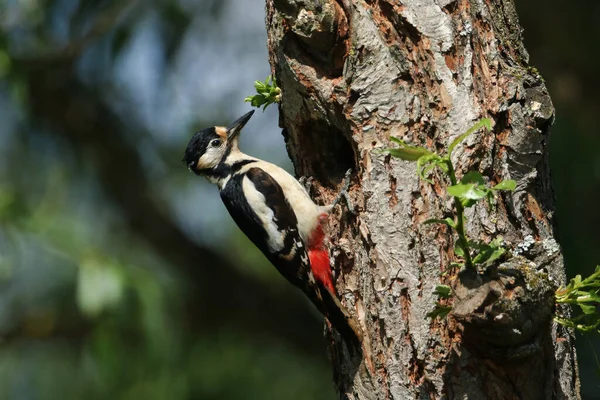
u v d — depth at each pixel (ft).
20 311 47.24
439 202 22.00
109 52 44.93
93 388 45.50
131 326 42.50
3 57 41.86
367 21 23.34
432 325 21.71
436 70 22.65
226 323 48.44
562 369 21.49
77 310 47.19
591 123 45.21
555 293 20.36
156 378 44.52
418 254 22.21
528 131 21.95
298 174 27.96
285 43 24.76
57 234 41.09
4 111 46.68
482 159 21.93
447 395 21.43
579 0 45.80
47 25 43.50
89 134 47.24
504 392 20.89
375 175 23.06
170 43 43.37
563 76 45.85
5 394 46.11
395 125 23.06
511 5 23.97
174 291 45.62
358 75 23.47
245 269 49.78
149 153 48.26
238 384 46.32
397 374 22.26
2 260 42.22
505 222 21.71
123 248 46.70
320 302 25.93
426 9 22.94
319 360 48.26
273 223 29.25
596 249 42.22
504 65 22.77
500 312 19.16
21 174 46.57
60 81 45.88
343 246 24.82
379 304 22.71
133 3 43.19
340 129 24.80
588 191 43.01
